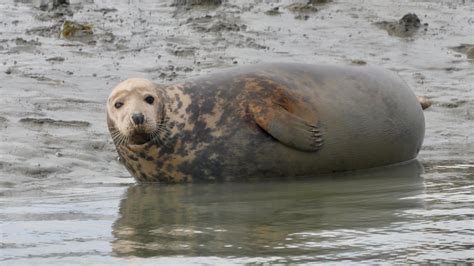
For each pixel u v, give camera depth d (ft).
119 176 125.80
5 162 124.47
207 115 122.11
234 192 112.16
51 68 171.01
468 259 75.36
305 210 97.25
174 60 180.24
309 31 206.69
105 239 86.79
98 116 147.43
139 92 121.29
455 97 165.48
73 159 129.18
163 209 101.35
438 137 144.56
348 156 124.98
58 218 96.94
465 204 96.68
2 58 176.96
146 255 80.02
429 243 80.38
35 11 214.90
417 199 100.58
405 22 210.79
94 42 190.19
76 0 229.25
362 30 209.05
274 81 123.95
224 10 221.05
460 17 222.69
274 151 120.78
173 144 121.29
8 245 85.25
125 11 219.00
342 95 126.52
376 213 93.56
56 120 143.02
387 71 136.87
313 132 121.60
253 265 75.20
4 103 149.18
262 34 201.77
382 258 76.18
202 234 87.25
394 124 129.39
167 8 222.89
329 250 79.10
